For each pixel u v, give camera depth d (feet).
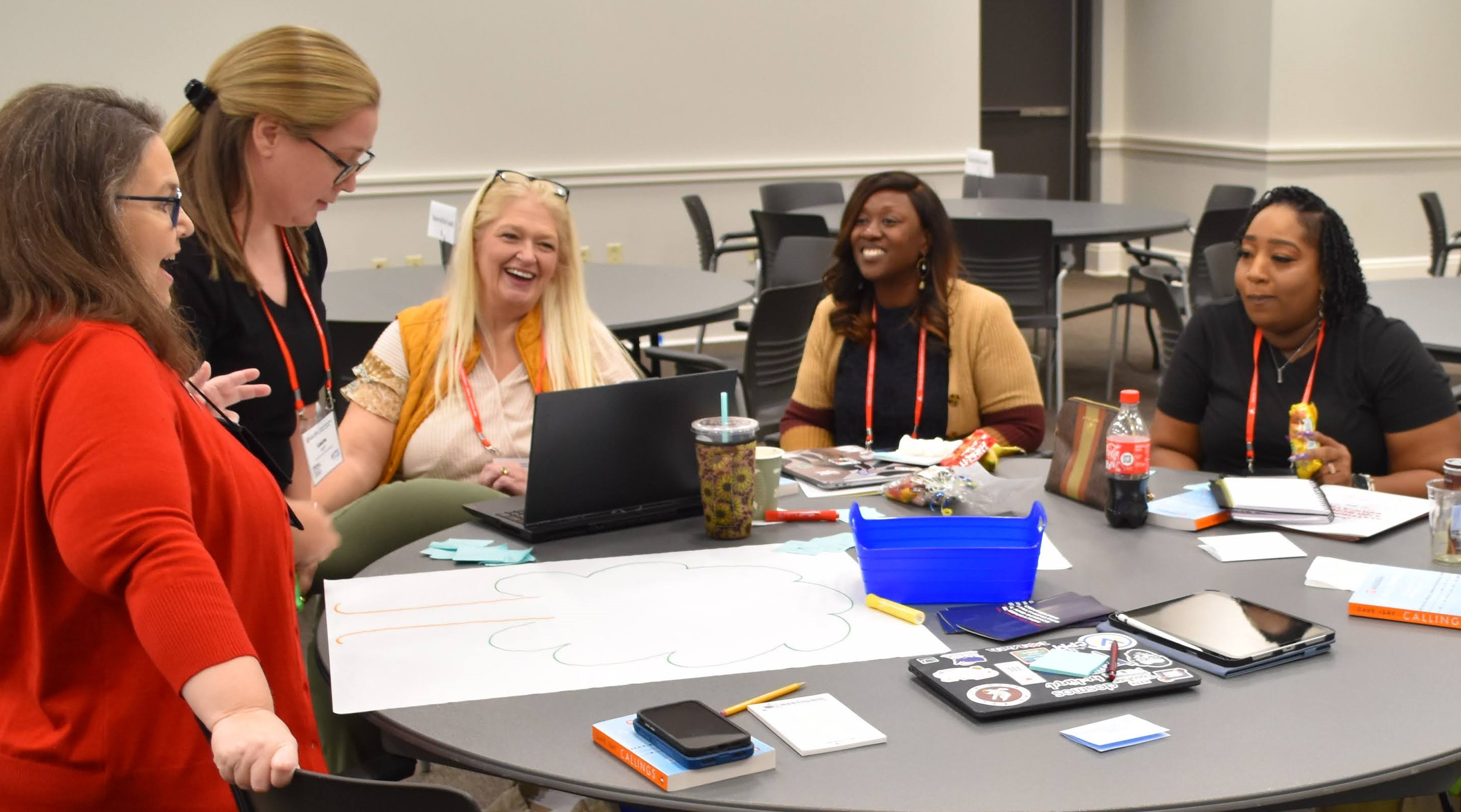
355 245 21.31
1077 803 3.45
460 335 7.97
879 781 3.60
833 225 18.26
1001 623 4.76
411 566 5.71
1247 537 5.87
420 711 4.16
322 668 4.63
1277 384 7.78
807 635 4.74
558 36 21.91
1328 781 3.55
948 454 7.32
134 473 3.45
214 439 4.06
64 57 19.29
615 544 5.95
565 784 3.67
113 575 3.41
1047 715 4.01
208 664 3.37
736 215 23.89
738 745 3.65
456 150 21.65
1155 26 28.45
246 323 6.16
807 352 9.36
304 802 3.29
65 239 3.62
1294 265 7.41
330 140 5.91
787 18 23.41
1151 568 5.47
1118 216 18.81
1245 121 25.88
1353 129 25.68
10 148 3.64
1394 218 26.37
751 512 6.01
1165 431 8.30
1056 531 6.03
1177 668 4.28
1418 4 25.54
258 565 4.18
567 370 8.09
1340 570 5.30
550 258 7.95
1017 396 8.80
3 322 3.63
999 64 28.96
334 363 10.53
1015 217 18.90
